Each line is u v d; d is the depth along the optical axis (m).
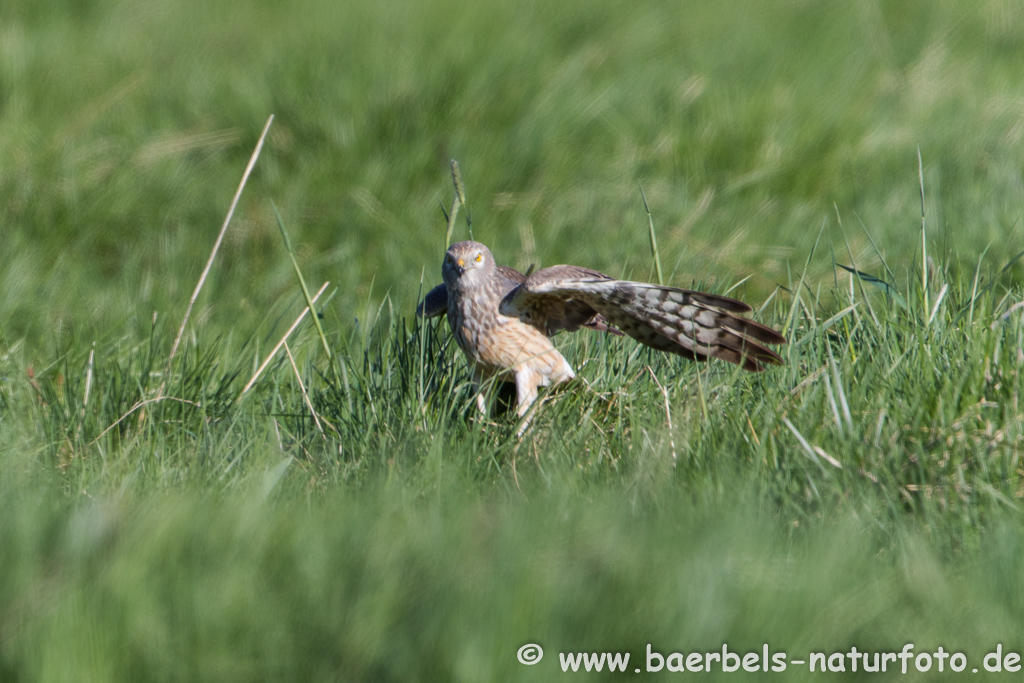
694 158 16.91
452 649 5.43
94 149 16.72
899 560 6.58
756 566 5.95
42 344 12.29
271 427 9.09
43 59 20.20
